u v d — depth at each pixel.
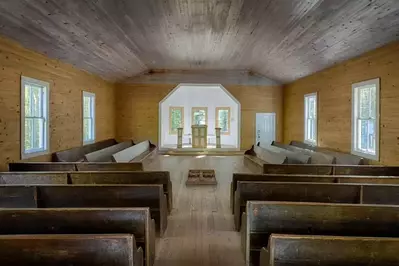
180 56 8.58
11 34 4.59
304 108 9.24
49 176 4.02
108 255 1.93
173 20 5.30
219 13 4.94
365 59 5.84
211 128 15.05
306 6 4.34
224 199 5.29
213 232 3.81
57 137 6.46
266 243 2.66
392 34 4.63
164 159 10.22
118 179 4.12
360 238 1.95
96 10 4.48
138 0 4.29
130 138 11.30
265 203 2.63
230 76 11.28
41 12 4.16
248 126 11.41
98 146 8.91
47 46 5.46
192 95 14.97
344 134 6.71
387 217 2.46
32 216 2.39
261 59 8.67
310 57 7.03
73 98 7.32
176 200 5.22
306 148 8.58
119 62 8.38
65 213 2.41
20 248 1.91
